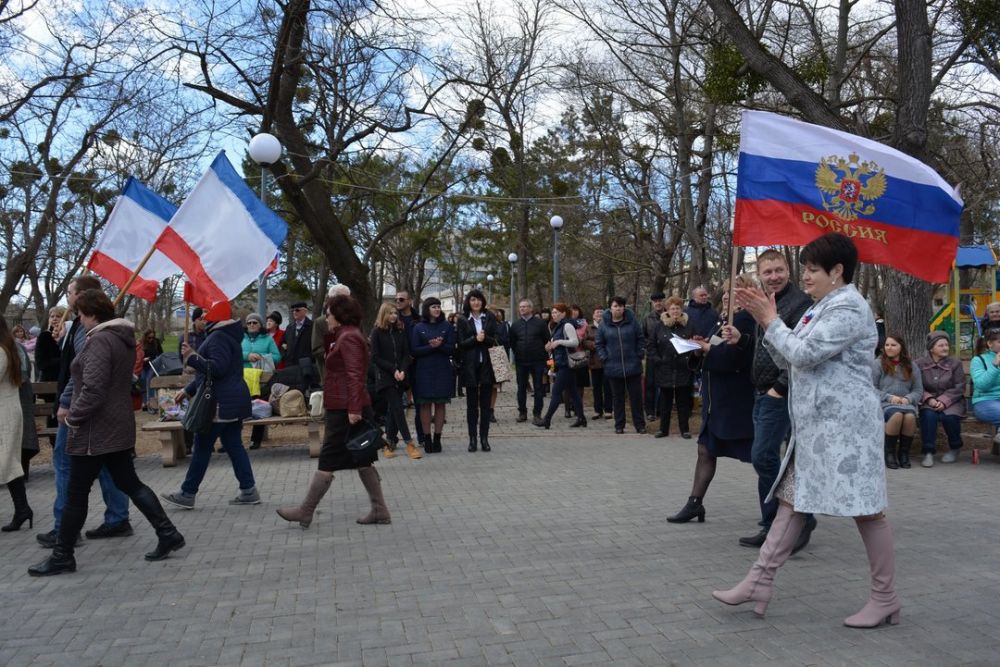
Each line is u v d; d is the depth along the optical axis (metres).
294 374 10.90
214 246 6.93
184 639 4.15
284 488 8.11
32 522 6.73
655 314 11.70
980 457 9.62
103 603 4.73
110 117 18.98
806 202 5.71
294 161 16.61
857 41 17.89
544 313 18.12
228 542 6.03
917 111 10.80
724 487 7.82
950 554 5.48
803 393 4.12
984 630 4.08
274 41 14.89
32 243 21.75
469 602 4.63
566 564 5.33
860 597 4.60
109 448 5.32
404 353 10.02
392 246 39.06
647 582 4.93
